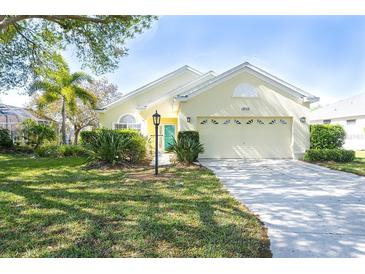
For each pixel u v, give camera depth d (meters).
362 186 7.59
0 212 5.05
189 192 6.75
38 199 6.00
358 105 23.69
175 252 3.52
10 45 13.41
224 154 14.38
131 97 19.55
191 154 11.80
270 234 4.13
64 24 11.12
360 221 4.69
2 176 9.02
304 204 5.75
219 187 7.36
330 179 8.66
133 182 8.02
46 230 4.18
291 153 14.43
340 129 14.27
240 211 5.19
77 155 16.19
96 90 30.12
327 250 3.63
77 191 6.82
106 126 19.36
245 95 14.27
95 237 3.92
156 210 5.20
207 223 4.50
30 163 12.59
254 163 12.80
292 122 14.39
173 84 20.05
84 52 13.31
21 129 20.45
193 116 14.09
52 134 19.44
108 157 11.12
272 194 6.64
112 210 5.18
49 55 14.27
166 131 19.36
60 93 21.31
